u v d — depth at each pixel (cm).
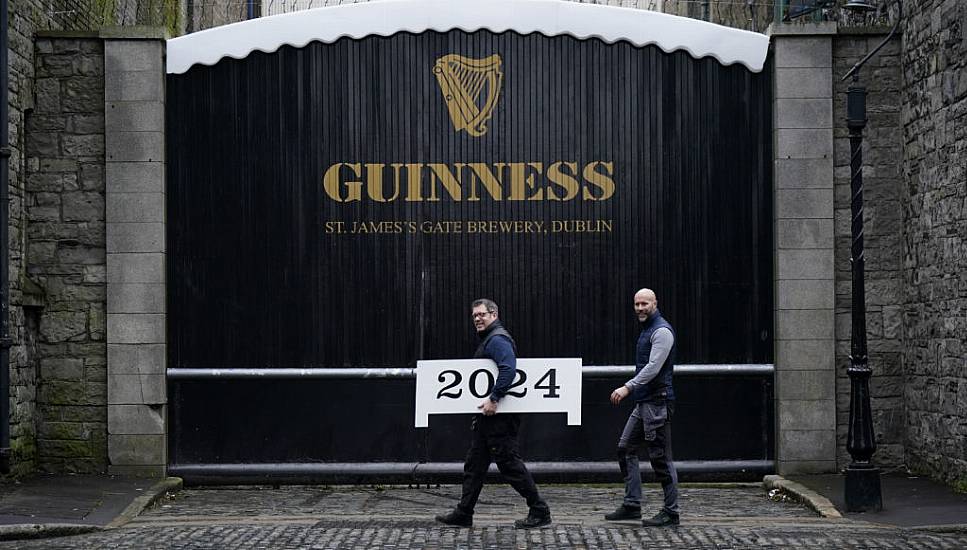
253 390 1506
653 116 1511
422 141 1507
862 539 1081
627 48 1511
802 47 1497
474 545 1060
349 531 1144
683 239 1509
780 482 1445
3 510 1241
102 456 1491
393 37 1510
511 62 1510
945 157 1373
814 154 1497
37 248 1488
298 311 1504
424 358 1502
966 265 1320
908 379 1490
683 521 1214
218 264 1503
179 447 1505
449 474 1505
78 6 1680
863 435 1250
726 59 1508
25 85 1461
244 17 2331
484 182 1507
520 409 1148
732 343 1509
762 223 1512
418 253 1506
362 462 1505
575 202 1509
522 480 1146
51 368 1491
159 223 1487
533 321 1505
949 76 1360
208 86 1504
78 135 1491
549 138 1509
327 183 1505
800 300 1495
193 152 1503
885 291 1509
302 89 1505
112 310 1486
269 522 1213
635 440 1184
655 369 1141
